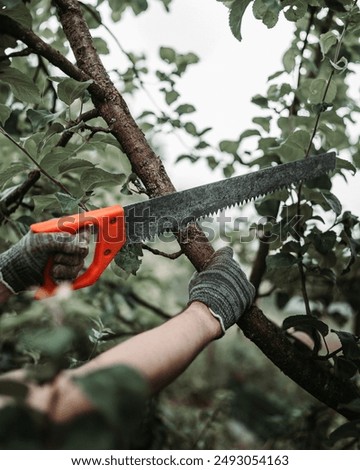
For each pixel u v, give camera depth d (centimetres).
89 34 147
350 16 138
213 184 141
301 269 157
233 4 133
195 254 137
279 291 203
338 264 191
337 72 174
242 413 343
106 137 149
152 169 138
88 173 142
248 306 130
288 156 164
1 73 139
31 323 149
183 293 350
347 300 206
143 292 297
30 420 62
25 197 196
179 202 136
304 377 137
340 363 134
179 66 186
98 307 240
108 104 141
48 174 145
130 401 61
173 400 407
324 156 153
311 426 226
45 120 142
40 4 199
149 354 97
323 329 135
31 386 78
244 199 146
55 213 182
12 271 115
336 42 157
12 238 223
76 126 135
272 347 135
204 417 295
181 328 108
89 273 125
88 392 59
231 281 125
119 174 143
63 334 67
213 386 434
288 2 138
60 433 61
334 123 169
